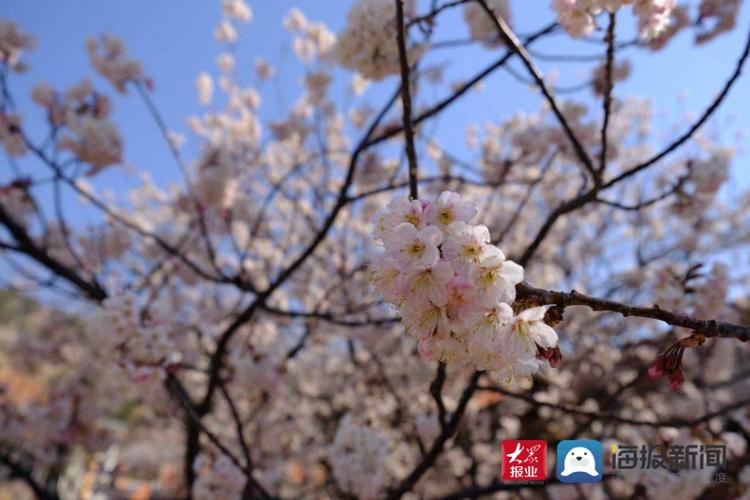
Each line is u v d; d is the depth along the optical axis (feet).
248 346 14.01
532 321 4.00
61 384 18.90
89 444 19.02
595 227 26.50
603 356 18.17
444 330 3.89
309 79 16.83
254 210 19.66
